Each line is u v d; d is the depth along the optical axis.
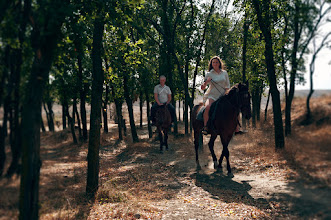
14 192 2.58
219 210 4.07
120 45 6.71
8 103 2.58
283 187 4.29
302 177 2.70
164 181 6.25
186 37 13.94
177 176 6.64
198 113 7.06
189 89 15.63
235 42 14.39
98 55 5.21
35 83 2.61
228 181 5.75
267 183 4.85
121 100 15.25
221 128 6.13
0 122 2.57
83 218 3.79
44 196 3.24
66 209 3.80
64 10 2.66
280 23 7.08
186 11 15.13
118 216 3.94
